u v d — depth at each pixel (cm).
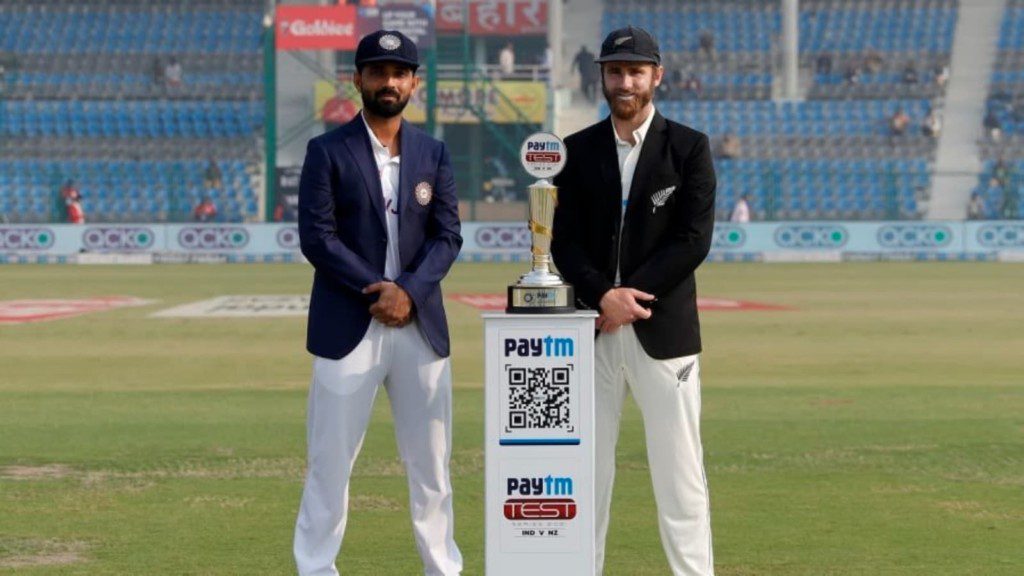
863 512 789
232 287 2880
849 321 2064
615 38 575
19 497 827
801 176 4503
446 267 592
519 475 505
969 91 4772
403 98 585
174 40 4862
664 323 578
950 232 4119
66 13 4953
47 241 4100
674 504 588
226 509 795
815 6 5053
